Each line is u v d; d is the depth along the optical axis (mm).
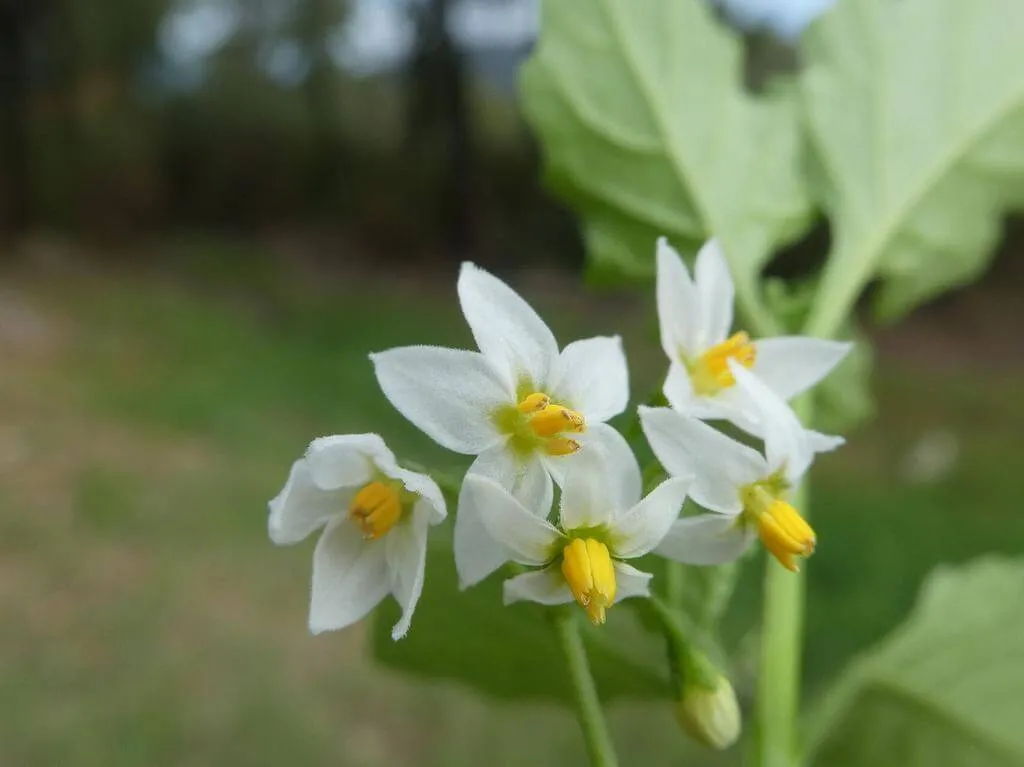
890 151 53
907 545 222
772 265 262
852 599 198
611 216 53
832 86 53
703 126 53
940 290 54
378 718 172
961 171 53
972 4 54
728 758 152
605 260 54
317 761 161
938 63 53
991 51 53
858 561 214
